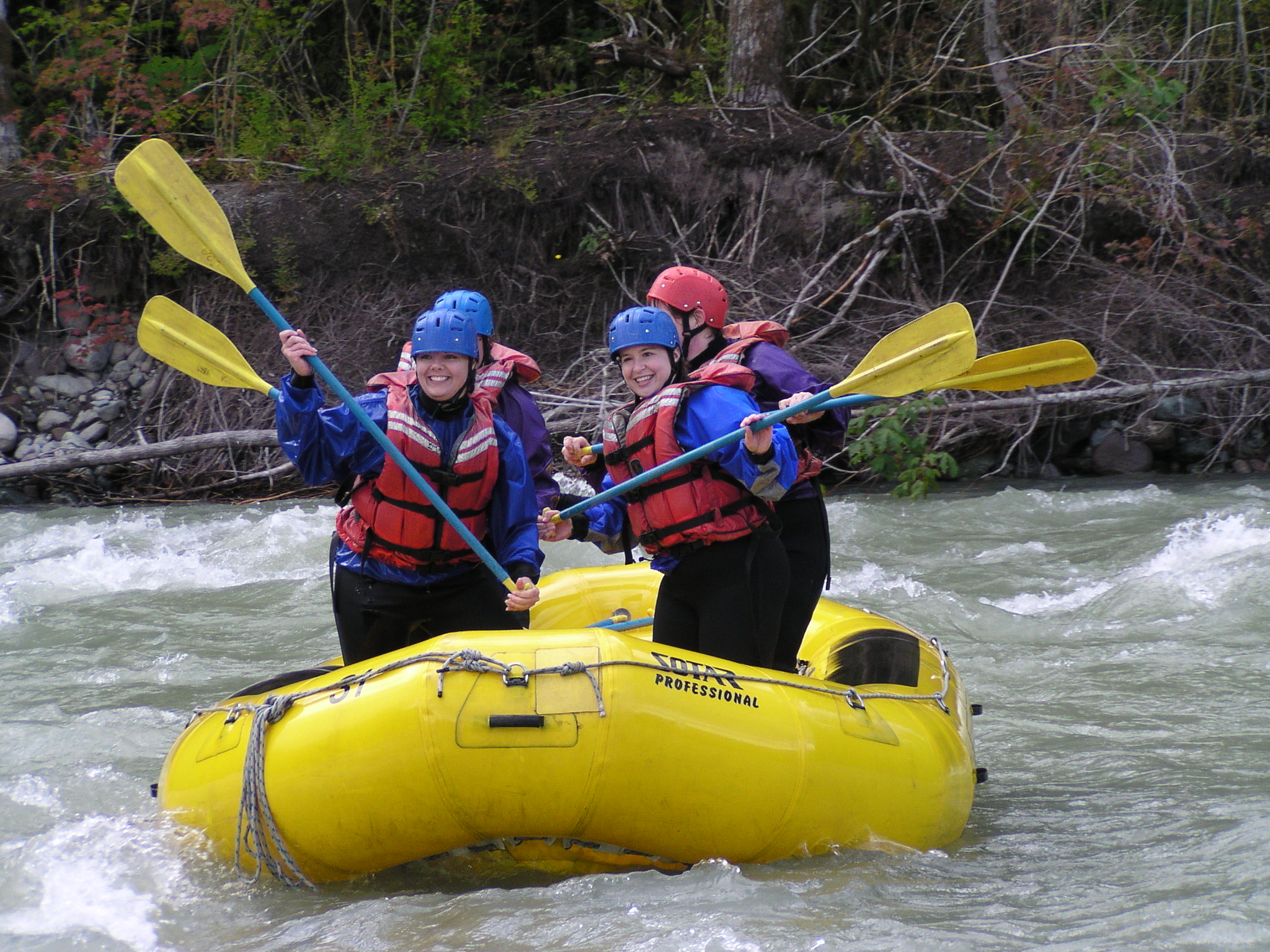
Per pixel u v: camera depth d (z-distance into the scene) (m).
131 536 29.95
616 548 14.38
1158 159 43.44
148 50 50.44
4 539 30.44
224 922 10.12
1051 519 30.25
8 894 10.52
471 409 12.58
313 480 12.53
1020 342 41.28
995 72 43.75
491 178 43.94
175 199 13.56
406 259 43.88
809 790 10.80
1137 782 13.84
